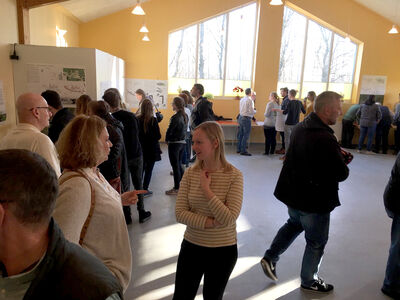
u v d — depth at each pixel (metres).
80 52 3.97
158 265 2.61
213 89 8.43
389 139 8.89
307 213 2.14
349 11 8.30
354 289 2.40
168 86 8.15
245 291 2.33
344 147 8.57
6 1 3.65
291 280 2.48
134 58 7.73
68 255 0.63
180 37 8.00
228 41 8.23
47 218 0.61
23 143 1.79
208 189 1.49
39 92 3.96
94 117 1.27
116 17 7.48
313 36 8.48
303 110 6.89
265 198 4.37
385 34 8.50
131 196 1.53
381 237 3.32
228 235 1.56
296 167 2.15
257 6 8.14
